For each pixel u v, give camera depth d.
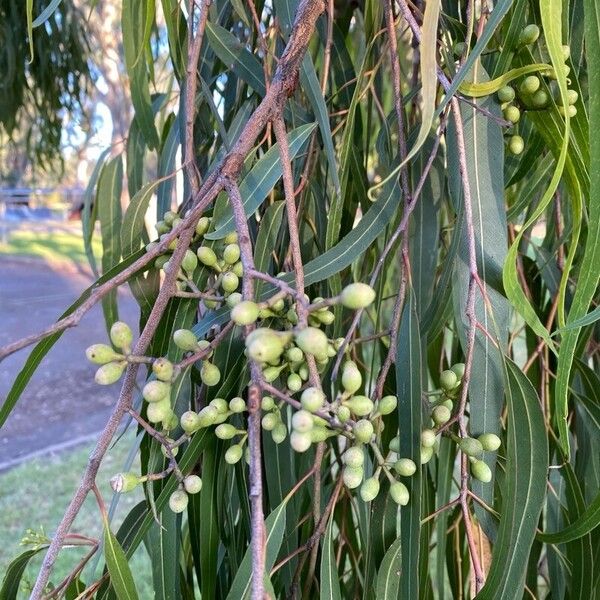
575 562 0.28
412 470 0.21
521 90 0.25
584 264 0.20
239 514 0.33
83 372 1.80
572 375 0.30
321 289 0.32
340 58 0.36
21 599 0.69
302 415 0.16
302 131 0.26
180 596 0.28
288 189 0.20
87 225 0.41
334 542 0.36
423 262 0.30
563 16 0.26
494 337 0.24
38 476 1.19
